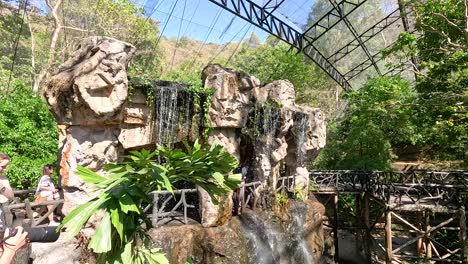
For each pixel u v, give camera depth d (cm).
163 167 260
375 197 1184
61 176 648
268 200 927
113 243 253
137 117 713
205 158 271
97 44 621
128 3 1605
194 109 782
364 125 1628
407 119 1384
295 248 906
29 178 897
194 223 736
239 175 296
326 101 2216
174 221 747
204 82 854
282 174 1255
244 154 1007
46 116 1012
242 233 761
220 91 783
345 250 1477
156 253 274
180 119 780
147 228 277
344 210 1620
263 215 872
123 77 630
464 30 968
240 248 725
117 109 630
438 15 1028
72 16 1988
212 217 734
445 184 1178
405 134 1648
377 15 2284
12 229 213
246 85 866
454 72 1223
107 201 249
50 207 584
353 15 2302
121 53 634
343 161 1809
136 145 723
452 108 1034
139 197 255
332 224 1438
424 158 1831
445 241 1291
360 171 1368
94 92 600
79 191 635
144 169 254
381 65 2569
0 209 318
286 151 1033
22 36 2002
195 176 279
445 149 1750
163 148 265
